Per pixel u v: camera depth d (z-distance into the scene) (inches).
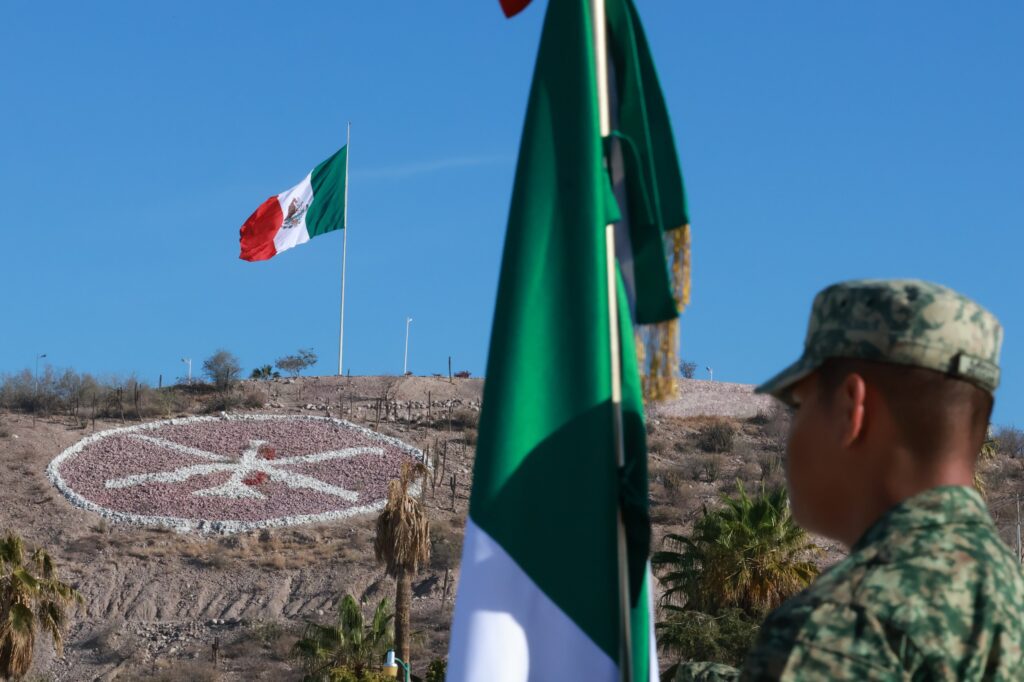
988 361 107.3
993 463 3710.6
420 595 2940.5
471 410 4601.4
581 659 157.9
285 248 2871.6
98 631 2819.9
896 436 106.1
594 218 176.4
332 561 3179.1
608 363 169.9
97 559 3213.6
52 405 4424.2
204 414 4527.6
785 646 95.2
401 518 1862.7
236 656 2650.1
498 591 160.2
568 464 165.2
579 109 182.7
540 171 181.3
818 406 111.4
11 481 3708.2
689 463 3929.6
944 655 93.2
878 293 107.9
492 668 157.4
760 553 1454.2
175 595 3031.5
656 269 187.3
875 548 99.8
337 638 1828.2
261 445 4126.5
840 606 95.7
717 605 1476.4
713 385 5177.2
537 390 169.0
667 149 197.6
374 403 4771.2
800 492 112.7
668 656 1731.1
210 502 3627.0
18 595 1491.1
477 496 164.6
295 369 5516.7
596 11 189.3
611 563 161.2
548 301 173.5
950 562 97.2
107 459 3949.3
